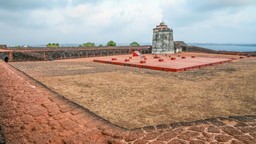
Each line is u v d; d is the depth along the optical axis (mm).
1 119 3996
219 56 25219
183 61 17422
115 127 3844
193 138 3211
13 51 19906
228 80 9445
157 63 15680
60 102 5102
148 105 5680
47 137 3379
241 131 3436
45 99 5250
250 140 3098
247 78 9922
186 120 4551
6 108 4500
